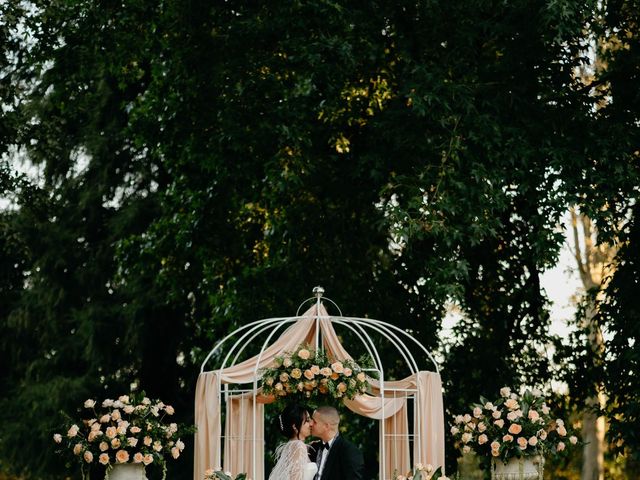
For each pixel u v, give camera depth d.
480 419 9.90
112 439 9.17
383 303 14.63
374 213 14.77
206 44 13.41
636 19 13.26
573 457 25.47
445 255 12.17
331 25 12.23
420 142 12.09
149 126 15.12
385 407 10.32
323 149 14.44
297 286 14.66
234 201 15.22
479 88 12.28
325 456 8.32
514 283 15.26
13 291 20.53
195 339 20.11
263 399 10.03
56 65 13.73
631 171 12.07
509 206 14.22
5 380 20.48
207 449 9.56
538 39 12.12
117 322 19.38
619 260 13.79
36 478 19.08
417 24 12.70
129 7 13.52
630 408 13.01
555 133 12.34
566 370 15.55
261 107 13.12
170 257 16.41
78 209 19.97
